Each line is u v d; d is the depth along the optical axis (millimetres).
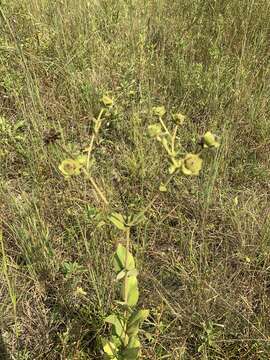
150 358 592
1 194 773
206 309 631
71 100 943
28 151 833
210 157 854
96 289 627
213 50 1073
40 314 651
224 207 791
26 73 856
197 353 608
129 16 1158
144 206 782
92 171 821
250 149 912
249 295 682
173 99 1017
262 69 1066
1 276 680
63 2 1166
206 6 1256
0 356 602
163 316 637
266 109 979
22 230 695
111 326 590
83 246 708
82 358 593
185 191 811
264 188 854
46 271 681
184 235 747
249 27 1173
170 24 1184
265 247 720
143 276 671
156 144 865
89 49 1091
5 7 1109
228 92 1005
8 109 968
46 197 765
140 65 1030
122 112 927
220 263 693
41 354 598
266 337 614
